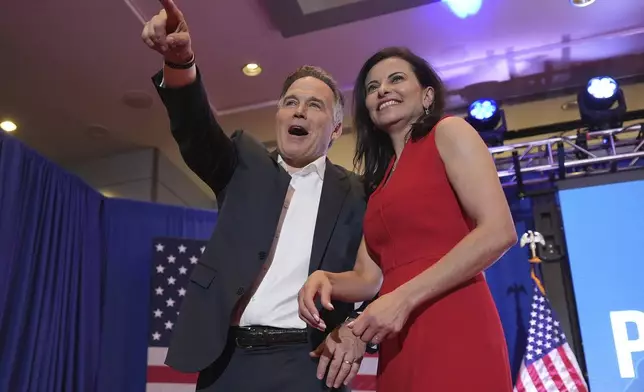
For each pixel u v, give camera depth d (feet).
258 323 4.99
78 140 18.52
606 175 13.19
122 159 19.40
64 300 13.32
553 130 13.83
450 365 4.13
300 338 4.99
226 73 15.43
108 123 17.58
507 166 14.06
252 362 4.89
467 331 4.22
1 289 11.38
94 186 19.43
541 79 16.06
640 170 13.06
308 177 5.70
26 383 11.79
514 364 13.06
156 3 13.01
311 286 4.55
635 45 14.92
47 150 18.97
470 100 16.92
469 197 4.37
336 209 5.49
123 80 15.56
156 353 13.56
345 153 18.20
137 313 14.65
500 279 13.67
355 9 13.39
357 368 4.72
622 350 12.12
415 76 5.43
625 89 16.48
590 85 13.34
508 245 4.17
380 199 4.88
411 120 5.30
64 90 15.89
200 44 14.39
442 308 4.31
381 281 5.26
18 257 12.14
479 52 15.14
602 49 15.07
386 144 5.81
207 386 4.94
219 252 5.14
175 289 14.21
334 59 15.05
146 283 14.99
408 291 4.09
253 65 15.12
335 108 6.23
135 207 15.64
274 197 5.36
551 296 13.07
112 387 13.79
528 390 11.85
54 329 12.88
